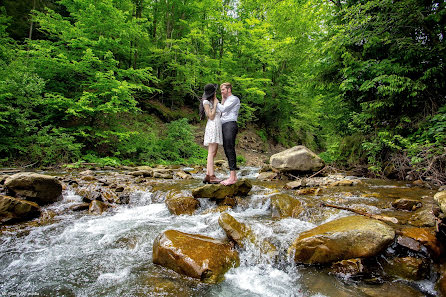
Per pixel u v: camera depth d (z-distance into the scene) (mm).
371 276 2029
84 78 9742
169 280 2062
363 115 6574
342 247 2186
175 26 16656
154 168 8734
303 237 2377
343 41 6355
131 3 12906
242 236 2594
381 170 6211
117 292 1900
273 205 3605
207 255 2240
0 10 11414
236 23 14852
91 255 2525
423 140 5164
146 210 3994
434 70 5109
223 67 15344
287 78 17141
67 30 9078
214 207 3910
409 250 2148
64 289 1946
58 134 8367
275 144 20188
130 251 2627
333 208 3424
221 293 1905
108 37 9547
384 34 6000
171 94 15797
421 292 1833
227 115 3738
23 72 7719
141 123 11570
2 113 6906
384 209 3299
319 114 9141
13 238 2844
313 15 10234
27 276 2135
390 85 5387
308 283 2020
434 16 5230
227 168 9609
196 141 14742
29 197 3703
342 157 7941
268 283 2053
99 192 4426
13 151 7586
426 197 3709
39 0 13188
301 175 6488
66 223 3352
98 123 10102
